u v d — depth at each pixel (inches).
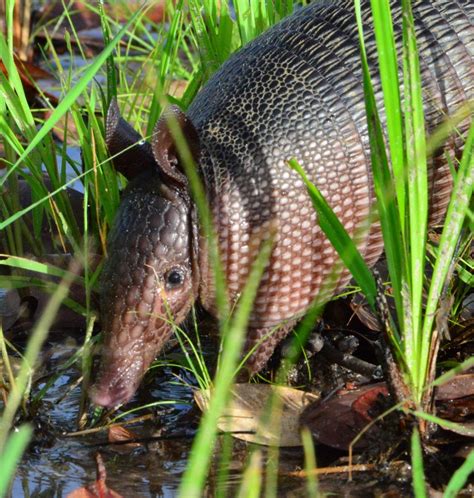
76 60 679.1
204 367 328.8
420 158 269.7
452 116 352.2
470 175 274.4
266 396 324.8
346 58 347.6
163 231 320.2
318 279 342.0
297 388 345.7
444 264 276.4
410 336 275.3
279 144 332.5
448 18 357.4
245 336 341.7
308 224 334.6
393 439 284.0
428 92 349.1
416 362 277.4
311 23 358.0
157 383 357.7
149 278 318.0
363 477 284.5
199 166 327.6
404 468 283.1
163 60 411.2
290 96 339.9
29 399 332.8
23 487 288.7
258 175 329.4
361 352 362.0
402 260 273.6
